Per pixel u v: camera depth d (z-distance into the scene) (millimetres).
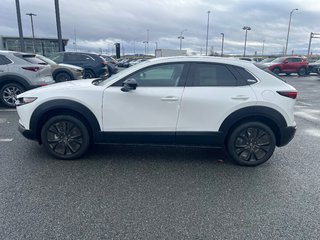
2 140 4941
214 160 4270
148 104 3830
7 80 7535
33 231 2471
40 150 4477
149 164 4055
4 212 2744
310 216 2793
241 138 3984
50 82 8289
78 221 2635
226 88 3844
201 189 3320
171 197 3117
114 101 3852
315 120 7102
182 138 3928
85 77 13438
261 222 2684
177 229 2555
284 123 3896
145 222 2646
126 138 3971
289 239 2447
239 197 3146
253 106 3812
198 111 3824
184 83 3877
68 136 4059
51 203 2930
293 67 24359
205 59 3953
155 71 3928
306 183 3521
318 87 15375
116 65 22281
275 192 3273
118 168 3885
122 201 3008
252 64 4004
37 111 3920
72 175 3619
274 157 4430
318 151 4719
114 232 2490
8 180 3428
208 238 2443
